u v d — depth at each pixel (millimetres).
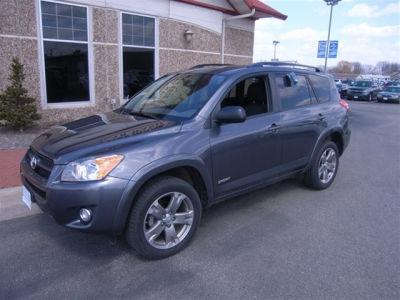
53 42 9656
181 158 3498
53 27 9578
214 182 3910
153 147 3381
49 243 3814
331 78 5969
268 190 5590
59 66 9906
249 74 4387
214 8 13758
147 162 3287
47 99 9836
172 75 4934
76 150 3262
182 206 3689
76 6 9898
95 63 10594
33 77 9438
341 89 33594
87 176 3107
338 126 5602
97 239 3908
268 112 4562
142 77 11938
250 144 4199
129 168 3197
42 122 9727
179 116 3904
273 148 4543
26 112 8469
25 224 4234
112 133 3564
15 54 9031
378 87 33000
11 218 4371
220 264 3471
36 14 9195
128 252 3664
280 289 3086
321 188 5617
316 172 5426
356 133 12422
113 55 10969
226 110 3764
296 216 4637
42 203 3350
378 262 3535
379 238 4055
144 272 3324
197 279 3221
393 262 3539
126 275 3270
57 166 3227
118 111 4637
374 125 14859
